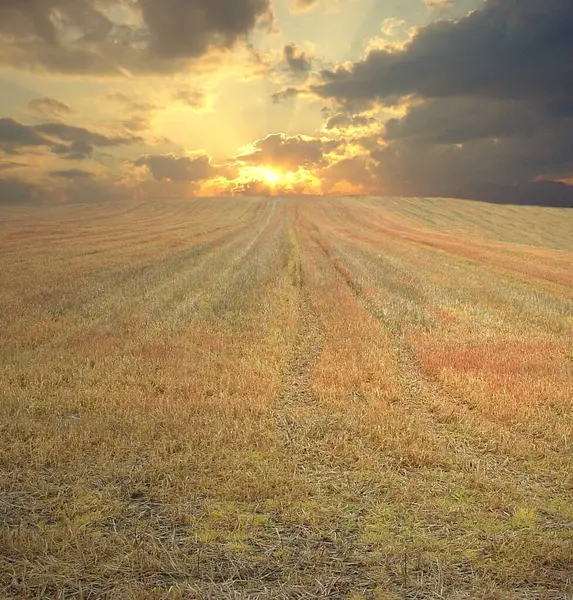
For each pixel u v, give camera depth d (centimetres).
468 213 7756
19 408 736
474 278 2244
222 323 1322
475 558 442
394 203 8794
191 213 7181
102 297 1634
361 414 742
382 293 1788
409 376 941
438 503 526
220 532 474
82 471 575
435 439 663
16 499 526
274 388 855
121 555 436
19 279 1919
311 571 425
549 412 748
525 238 5606
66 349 1047
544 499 539
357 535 474
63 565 423
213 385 849
